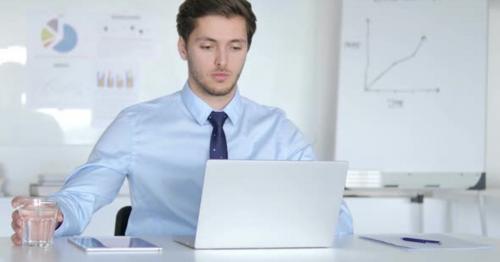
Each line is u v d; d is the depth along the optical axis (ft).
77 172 7.85
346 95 14.96
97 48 15.07
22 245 6.22
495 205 15.75
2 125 14.82
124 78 15.15
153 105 8.58
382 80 15.03
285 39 15.71
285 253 6.31
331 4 15.80
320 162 6.42
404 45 15.08
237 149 8.57
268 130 8.83
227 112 8.52
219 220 6.30
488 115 16.31
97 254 5.85
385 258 6.15
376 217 15.48
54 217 6.29
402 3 15.10
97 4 15.06
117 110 15.12
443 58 15.14
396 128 15.03
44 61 14.92
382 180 14.97
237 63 7.93
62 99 14.98
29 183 14.88
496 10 16.20
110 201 8.00
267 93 15.67
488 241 7.46
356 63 14.99
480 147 15.19
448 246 6.97
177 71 15.30
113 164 8.04
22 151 14.88
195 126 8.46
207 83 7.97
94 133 15.08
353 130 14.96
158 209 8.39
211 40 7.80
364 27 15.01
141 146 8.30
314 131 15.81
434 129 15.08
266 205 6.40
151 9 15.21
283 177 6.36
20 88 14.87
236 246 6.43
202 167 8.39
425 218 15.67
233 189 6.25
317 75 15.80
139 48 15.19
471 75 15.20
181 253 6.08
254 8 15.61
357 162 14.96
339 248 6.71
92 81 15.06
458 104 15.15
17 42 14.84
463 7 15.24
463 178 15.14
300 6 15.75
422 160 15.06
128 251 6.06
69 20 14.98
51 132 14.97
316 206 6.56
